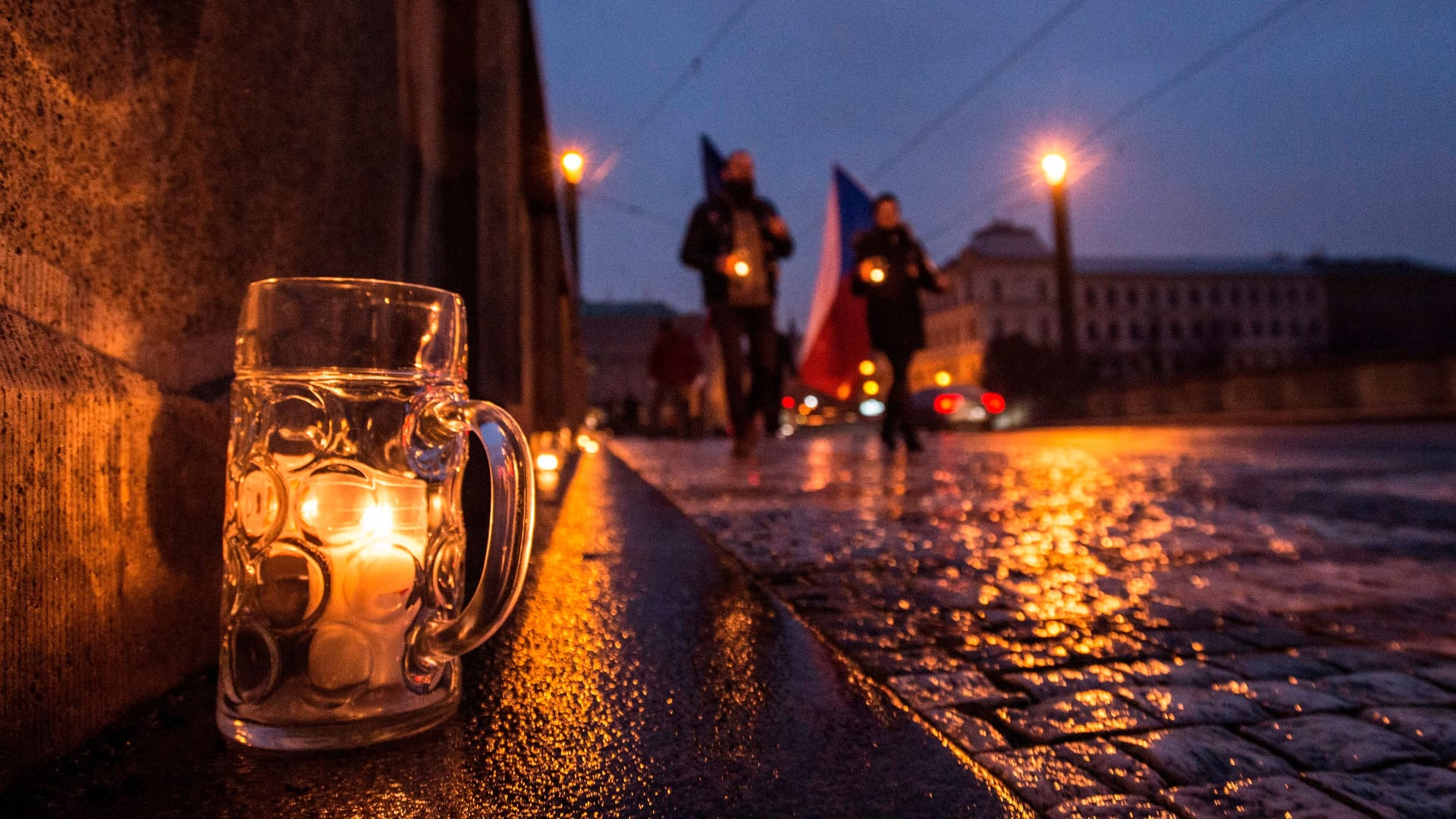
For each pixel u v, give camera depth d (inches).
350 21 67.7
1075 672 52.2
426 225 98.3
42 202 36.6
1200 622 65.0
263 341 35.5
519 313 136.1
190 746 37.4
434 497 37.9
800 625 61.7
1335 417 765.3
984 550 94.9
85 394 36.9
